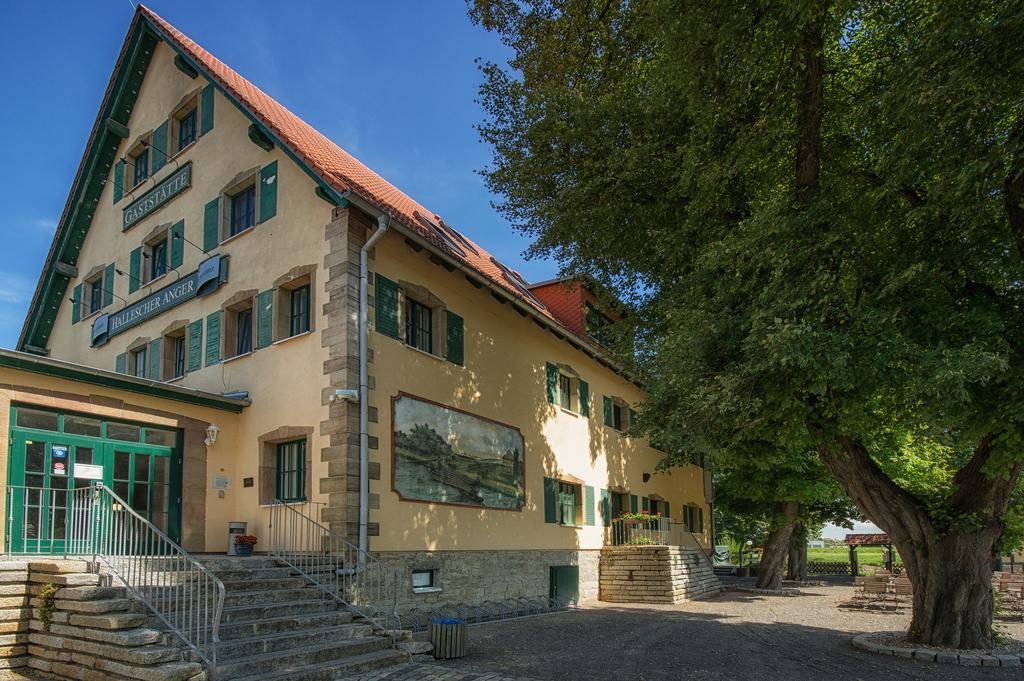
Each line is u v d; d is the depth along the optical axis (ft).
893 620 53.47
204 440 44.93
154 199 58.90
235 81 58.08
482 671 32.40
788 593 80.74
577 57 49.85
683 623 51.34
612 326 57.26
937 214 31.78
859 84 40.24
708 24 35.53
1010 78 27.53
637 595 69.26
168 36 56.75
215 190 53.42
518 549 57.41
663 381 39.81
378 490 42.83
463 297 54.80
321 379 43.01
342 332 42.60
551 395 66.54
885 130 35.37
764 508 101.14
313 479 42.19
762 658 36.76
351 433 41.52
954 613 38.52
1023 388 31.09
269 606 32.83
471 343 55.01
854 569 118.93
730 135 38.91
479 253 72.49
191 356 52.34
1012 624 50.93
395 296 47.19
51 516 36.94
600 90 48.80
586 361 75.72
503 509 56.03
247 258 49.67
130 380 40.50
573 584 65.98
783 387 34.45
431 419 48.67
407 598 44.06
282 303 47.11
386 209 45.19
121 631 26.81
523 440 60.49
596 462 75.05
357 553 40.09
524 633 45.19
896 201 35.94
